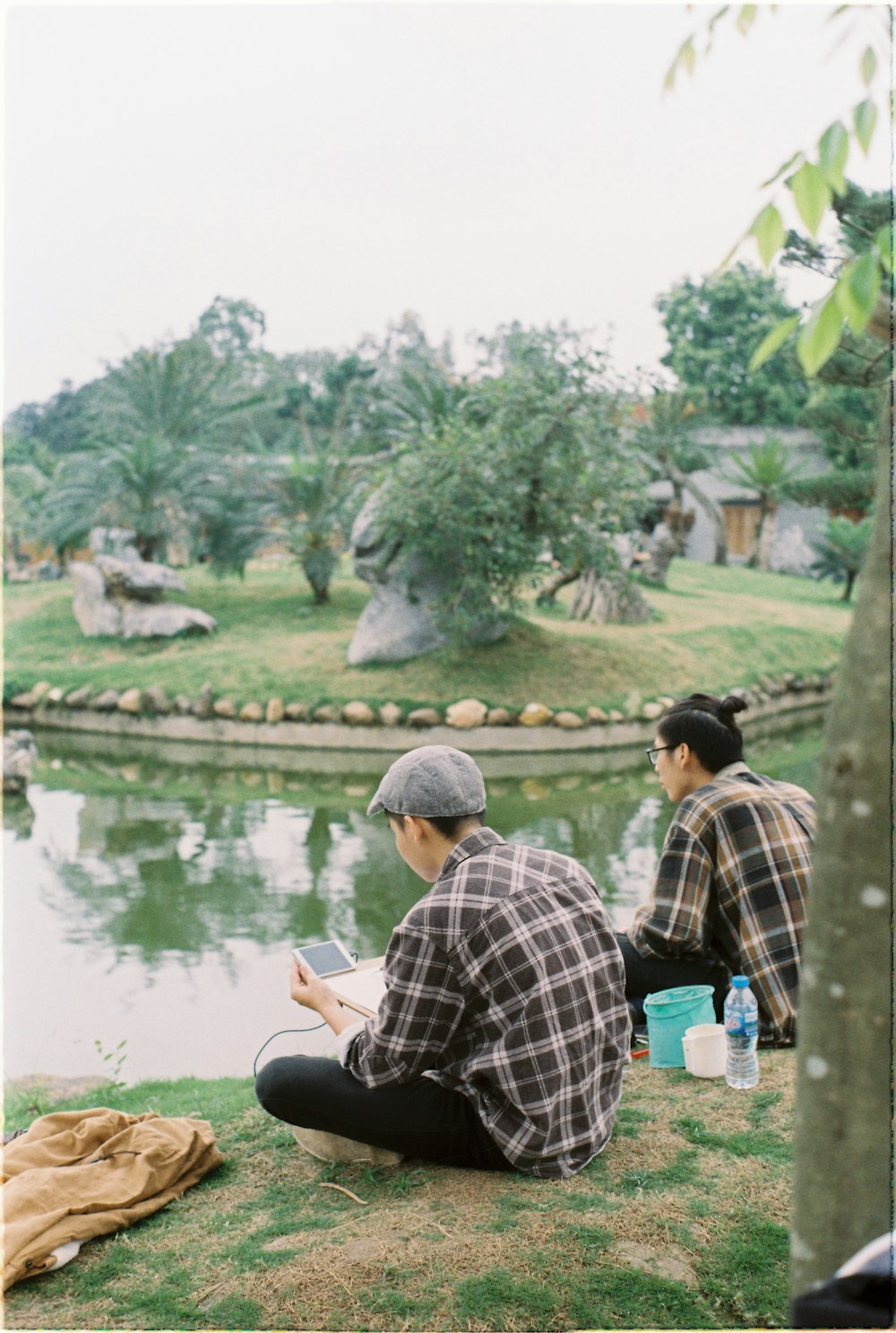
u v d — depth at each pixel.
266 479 18.47
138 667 14.88
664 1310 1.97
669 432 18.78
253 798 10.12
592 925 2.38
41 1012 4.98
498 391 13.44
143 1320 2.02
